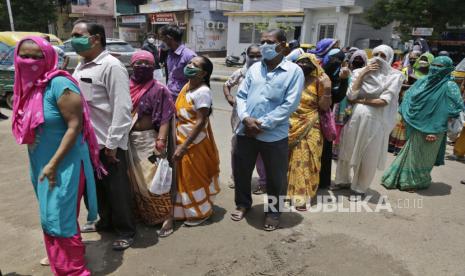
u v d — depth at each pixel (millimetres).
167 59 4539
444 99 4246
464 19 14039
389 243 3311
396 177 4590
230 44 24016
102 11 33781
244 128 3391
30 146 2424
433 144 4402
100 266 2869
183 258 3010
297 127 3846
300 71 3232
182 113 3318
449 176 5191
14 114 2393
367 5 18281
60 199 2389
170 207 3355
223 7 26922
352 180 4449
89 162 2586
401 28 15336
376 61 3949
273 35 3154
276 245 3242
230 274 2850
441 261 3064
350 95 4078
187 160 3340
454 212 3975
